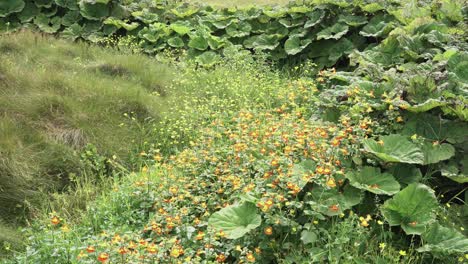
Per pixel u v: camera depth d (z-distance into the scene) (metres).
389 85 6.09
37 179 5.91
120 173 6.42
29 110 6.83
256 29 10.88
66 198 5.74
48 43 9.95
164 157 6.72
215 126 6.79
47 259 4.40
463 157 5.30
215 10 11.79
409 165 5.18
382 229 4.51
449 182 5.29
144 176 5.82
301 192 4.79
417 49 7.70
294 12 10.25
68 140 6.59
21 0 11.65
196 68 10.05
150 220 4.86
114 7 11.39
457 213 4.93
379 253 4.44
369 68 6.70
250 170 5.23
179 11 11.65
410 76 5.98
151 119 7.37
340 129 5.73
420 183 4.83
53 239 4.61
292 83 8.52
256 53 9.77
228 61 9.76
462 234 4.77
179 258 4.31
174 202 5.05
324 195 4.72
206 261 4.11
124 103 7.50
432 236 4.43
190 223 4.89
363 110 5.71
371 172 4.99
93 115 7.08
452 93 5.78
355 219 4.73
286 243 4.37
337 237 4.36
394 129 5.64
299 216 4.61
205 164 5.70
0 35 10.12
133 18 11.47
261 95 7.97
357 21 9.55
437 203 4.57
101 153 6.61
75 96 7.43
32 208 5.52
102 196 5.66
